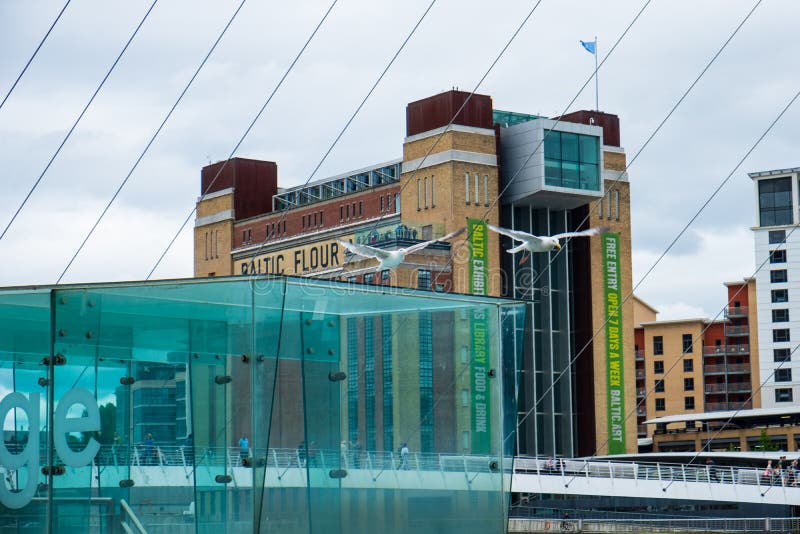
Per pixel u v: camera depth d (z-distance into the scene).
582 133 133.25
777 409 163.62
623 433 137.50
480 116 133.12
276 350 18.00
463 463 19.56
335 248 141.50
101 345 18.97
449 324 19.59
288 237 149.12
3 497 19.33
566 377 135.38
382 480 18.81
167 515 18.41
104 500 18.83
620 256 140.88
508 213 134.00
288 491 18.06
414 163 134.50
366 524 18.66
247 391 18.08
